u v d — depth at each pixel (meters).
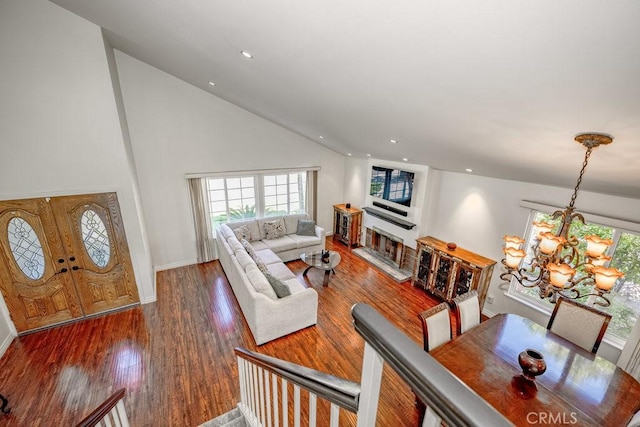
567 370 2.26
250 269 3.89
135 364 3.27
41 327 3.81
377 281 5.29
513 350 2.47
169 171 5.17
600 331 2.65
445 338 2.72
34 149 3.32
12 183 3.30
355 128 3.54
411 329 4.04
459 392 0.43
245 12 1.60
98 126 3.55
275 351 3.51
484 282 4.14
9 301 3.57
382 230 6.09
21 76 3.11
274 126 6.01
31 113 3.22
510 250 2.35
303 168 6.62
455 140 2.68
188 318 4.09
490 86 1.51
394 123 2.75
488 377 2.18
